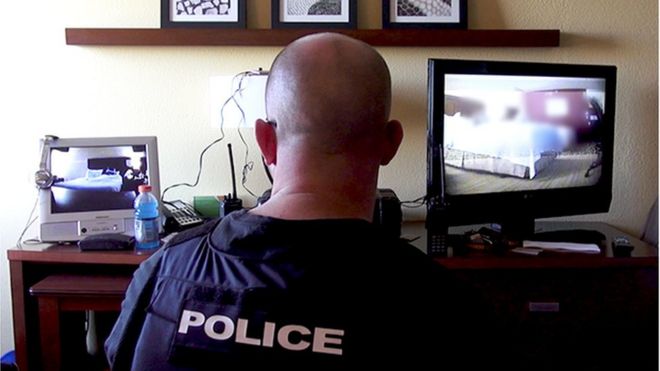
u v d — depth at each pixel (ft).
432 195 6.86
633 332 6.64
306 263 2.40
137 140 7.25
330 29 8.11
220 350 2.38
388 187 8.53
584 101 7.47
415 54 8.28
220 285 2.47
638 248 6.90
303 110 2.63
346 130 2.64
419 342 2.39
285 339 2.33
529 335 6.61
